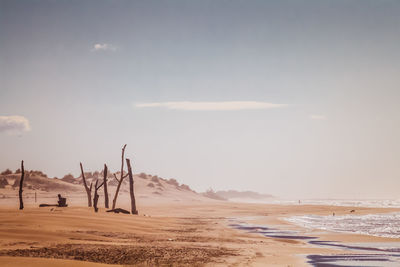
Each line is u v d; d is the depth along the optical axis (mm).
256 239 34406
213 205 132500
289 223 58750
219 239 32938
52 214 40062
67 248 20859
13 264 14523
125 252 20969
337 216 79375
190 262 19422
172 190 189750
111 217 43906
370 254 25797
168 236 32969
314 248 28656
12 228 26125
